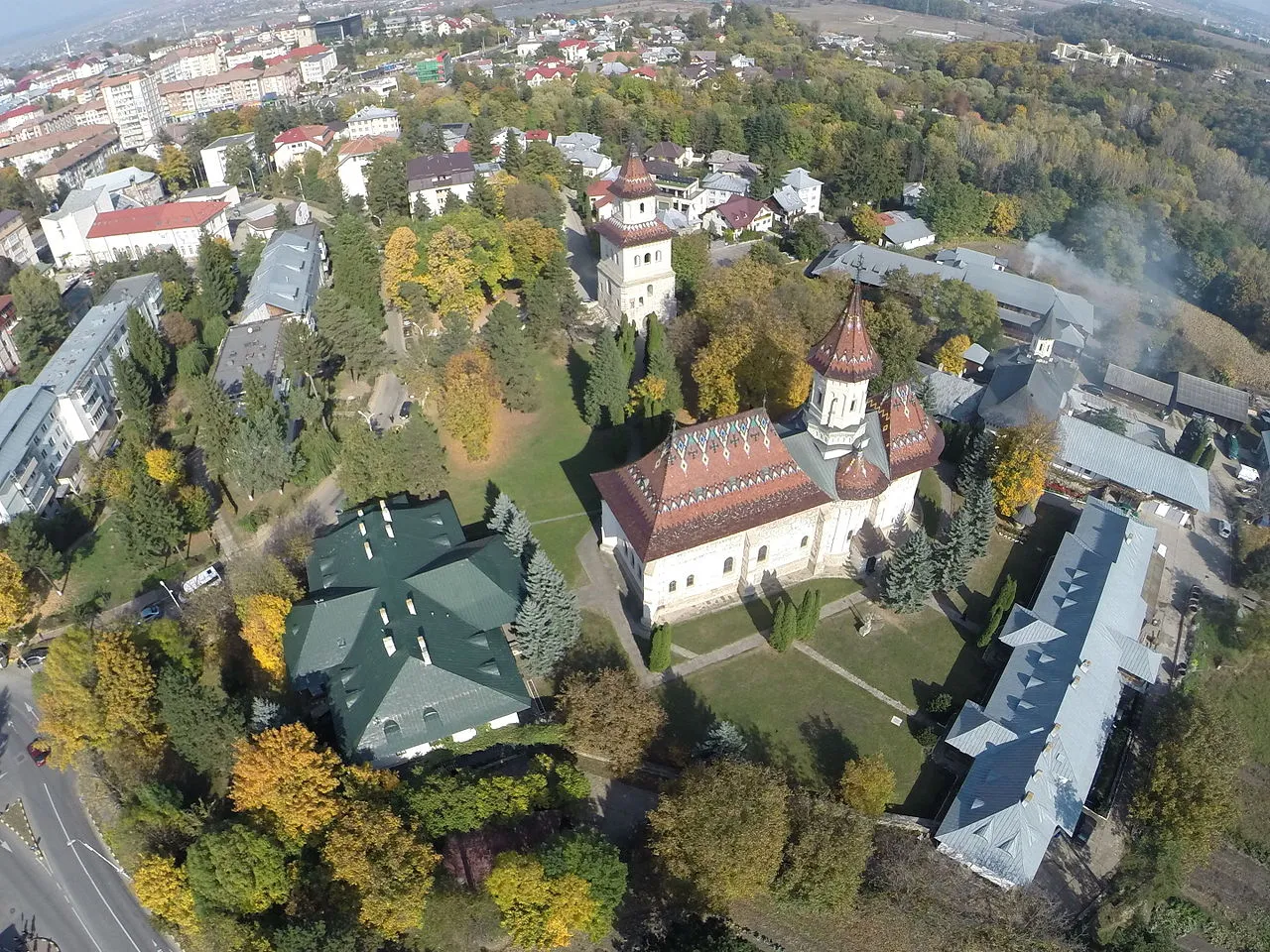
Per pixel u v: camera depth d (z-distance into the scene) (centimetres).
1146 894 7550
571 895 6544
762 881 6812
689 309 15500
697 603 10112
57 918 7644
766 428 9669
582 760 8431
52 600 10631
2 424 11856
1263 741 9856
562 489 11881
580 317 15312
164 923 7338
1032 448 11000
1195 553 11631
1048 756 7906
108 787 8381
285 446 11350
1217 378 17375
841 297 14862
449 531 10325
